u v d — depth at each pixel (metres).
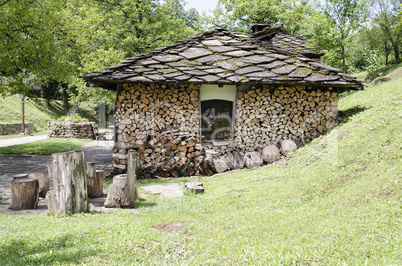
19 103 29.34
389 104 8.91
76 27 13.43
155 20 22.19
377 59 21.06
